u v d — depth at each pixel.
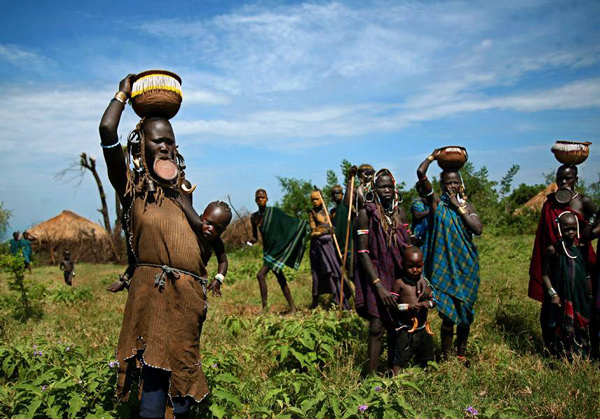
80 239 26.62
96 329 7.27
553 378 5.00
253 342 6.34
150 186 3.64
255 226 9.87
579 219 6.00
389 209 5.37
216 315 8.09
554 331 5.96
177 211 3.71
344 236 9.13
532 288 6.17
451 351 5.83
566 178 6.13
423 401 4.50
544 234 6.09
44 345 5.52
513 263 13.17
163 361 3.46
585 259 5.93
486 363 5.50
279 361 5.34
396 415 3.91
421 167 6.05
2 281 17.03
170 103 3.69
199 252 3.72
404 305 5.06
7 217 29.38
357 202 6.41
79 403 3.90
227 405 4.27
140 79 3.67
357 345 5.95
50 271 21.30
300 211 20.14
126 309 3.64
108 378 4.28
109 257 26.25
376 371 5.25
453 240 5.85
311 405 3.96
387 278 5.21
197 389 3.62
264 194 9.66
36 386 4.20
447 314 5.70
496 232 22.62
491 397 4.70
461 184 6.10
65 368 4.56
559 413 4.29
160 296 3.53
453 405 4.41
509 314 7.22
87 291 11.02
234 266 15.49
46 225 27.41
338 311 6.47
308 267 14.13
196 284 3.68
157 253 3.57
